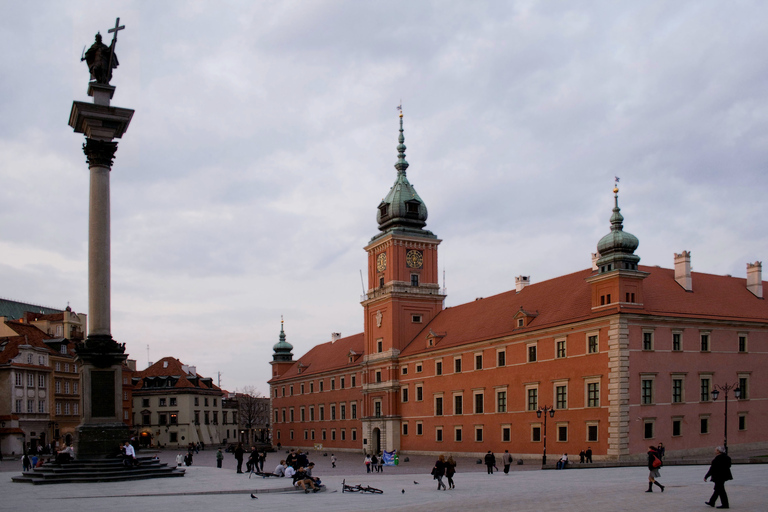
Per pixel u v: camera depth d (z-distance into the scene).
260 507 30.31
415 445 105.62
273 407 165.50
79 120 47.28
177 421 152.12
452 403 97.06
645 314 71.38
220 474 52.62
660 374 71.62
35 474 43.38
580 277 85.69
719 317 76.00
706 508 26.88
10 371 102.00
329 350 150.88
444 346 99.31
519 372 84.25
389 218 118.00
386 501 33.28
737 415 75.50
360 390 125.19
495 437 87.62
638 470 54.06
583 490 36.28
